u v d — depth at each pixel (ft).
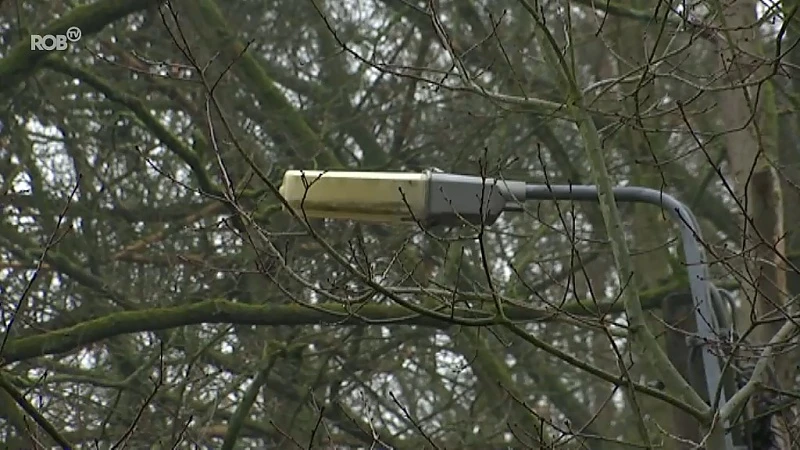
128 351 83.76
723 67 47.98
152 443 75.66
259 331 86.99
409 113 92.02
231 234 83.05
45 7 88.74
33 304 81.30
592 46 98.27
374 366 84.89
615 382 37.86
